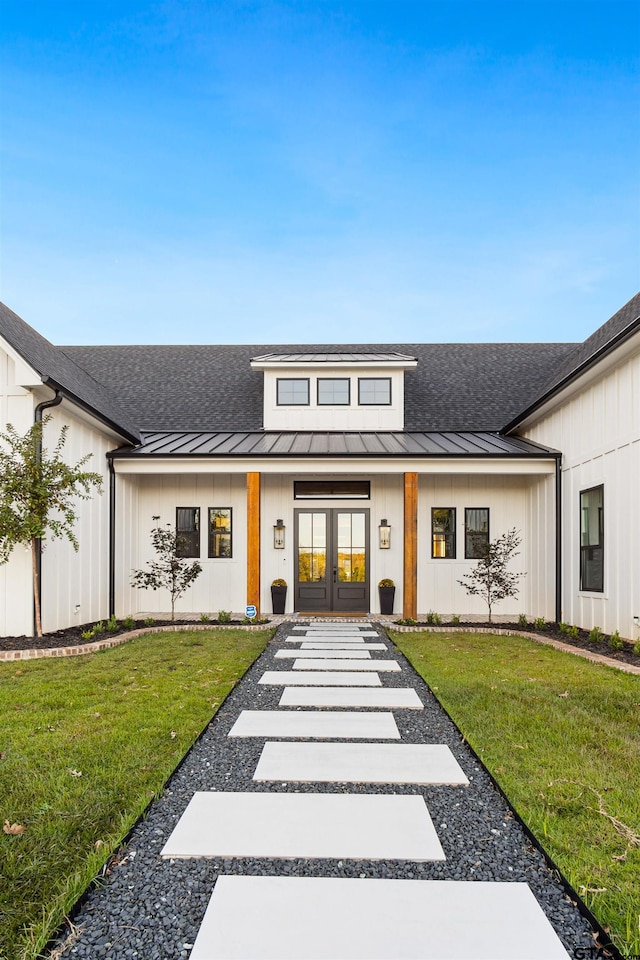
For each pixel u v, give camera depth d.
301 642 9.32
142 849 2.97
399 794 3.64
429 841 3.05
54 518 9.66
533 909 2.50
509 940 2.31
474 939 2.31
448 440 13.44
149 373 17.36
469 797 3.60
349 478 13.77
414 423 14.88
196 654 8.07
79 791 3.53
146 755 4.13
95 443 11.44
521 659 7.79
